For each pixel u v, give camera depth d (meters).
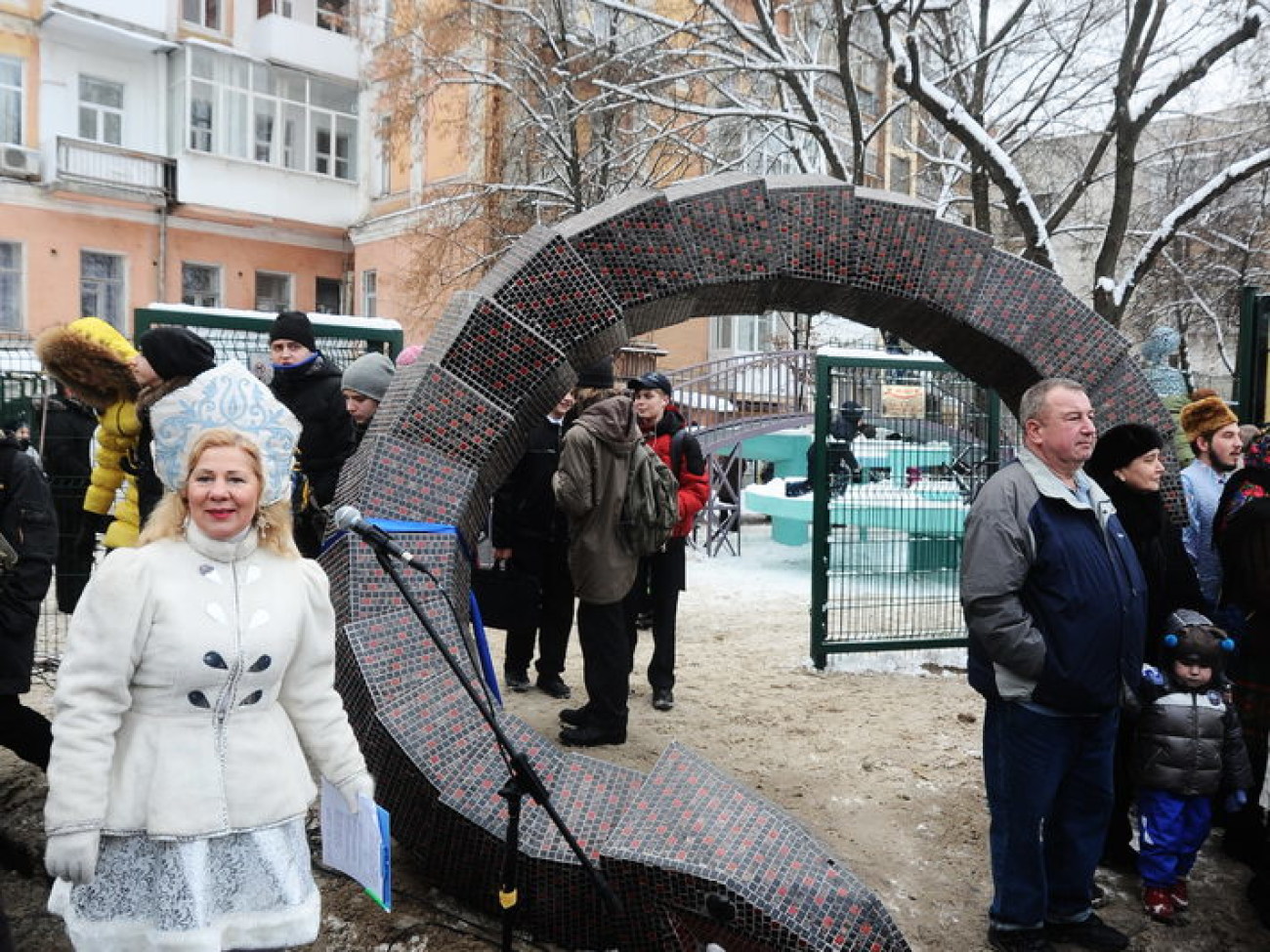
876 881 3.57
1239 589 3.71
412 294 18.70
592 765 3.25
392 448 3.51
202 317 5.64
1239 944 3.22
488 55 15.30
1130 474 3.49
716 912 2.66
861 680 6.29
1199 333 24.28
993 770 3.13
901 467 6.65
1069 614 2.93
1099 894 3.51
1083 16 11.71
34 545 3.43
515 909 2.62
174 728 2.04
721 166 14.05
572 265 3.67
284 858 2.12
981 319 3.99
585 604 4.78
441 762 3.13
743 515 15.09
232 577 2.12
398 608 3.37
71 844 1.88
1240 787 3.37
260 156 23.23
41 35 20.81
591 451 4.55
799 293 4.04
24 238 20.56
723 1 13.91
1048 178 17.28
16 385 8.19
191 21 22.52
